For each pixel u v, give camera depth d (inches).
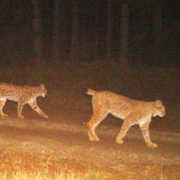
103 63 878.4
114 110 398.0
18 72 869.8
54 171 300.0
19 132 421.7
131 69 835.4
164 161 345.7
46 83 795.4
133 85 759.7
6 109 598.5
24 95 518.3
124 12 922.1
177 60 975.6
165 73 807.7
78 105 637.9
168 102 662.5
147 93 719.1
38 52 964.0
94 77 802.8
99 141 400.2
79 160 333.4
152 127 505.4
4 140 381.4
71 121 510.6
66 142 386.3
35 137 400.2
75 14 1023.0
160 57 982.4
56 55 987.9
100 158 341.7
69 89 748.6
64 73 834.2
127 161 339.3
